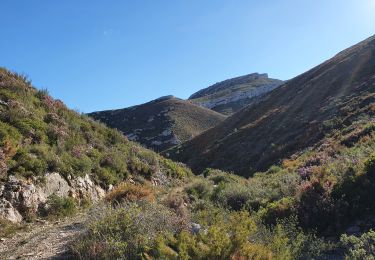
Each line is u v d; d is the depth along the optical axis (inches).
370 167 394.9
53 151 584.1
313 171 518.9
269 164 1381.6
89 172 642.2
